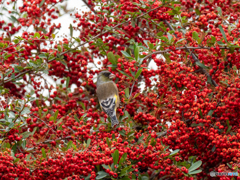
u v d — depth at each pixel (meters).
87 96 11.27
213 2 10.88
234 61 8.73
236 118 8.39
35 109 9.38
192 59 9.75
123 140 8.53
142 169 9.23
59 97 11.00
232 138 7.67
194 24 10.19
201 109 8.36
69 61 11.05
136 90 10.54
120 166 7.36
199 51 9.28
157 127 8.95
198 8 10.87
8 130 7.91
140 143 8.03
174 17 10.18
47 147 8.56
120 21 10.56
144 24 11.34
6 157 7.11
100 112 10.79
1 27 11.50
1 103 9.07
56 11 11.74
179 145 8.33
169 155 7.64
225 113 8.17
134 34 11.16
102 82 10.70
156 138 8.76
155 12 9.99
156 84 10.02
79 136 8.48
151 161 7.92
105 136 8.60
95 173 7.69
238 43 8.37
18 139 8.16
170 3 9.83
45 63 9.72
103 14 10.44
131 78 8.89
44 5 11.53
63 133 8.73
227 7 10.76
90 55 11.36
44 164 7.10
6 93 9.14
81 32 11.50
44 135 8.90
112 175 7.39
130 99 9.19
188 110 8.54
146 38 11.20
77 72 11.20
